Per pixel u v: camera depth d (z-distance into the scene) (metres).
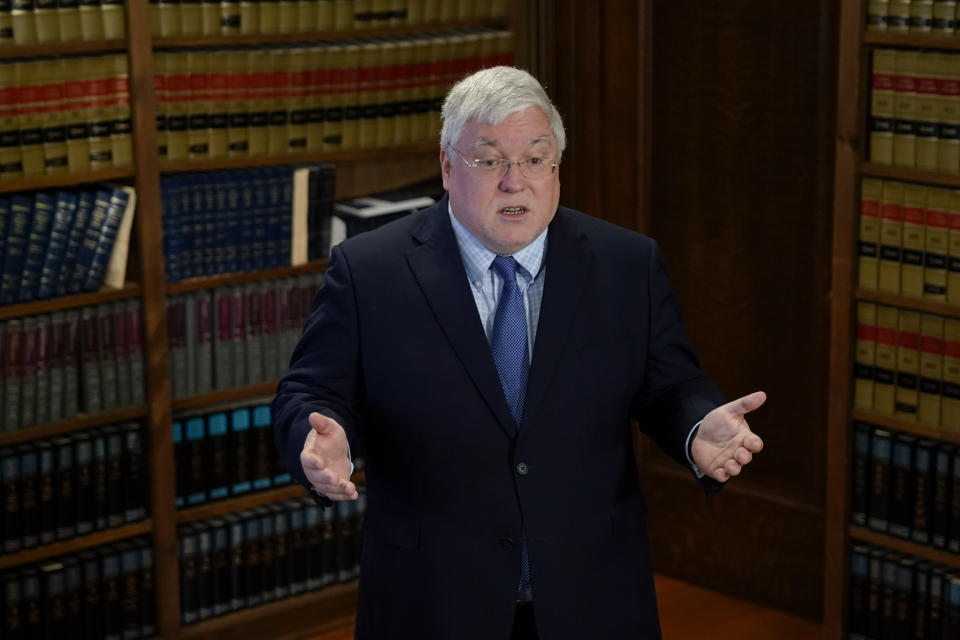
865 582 6.15
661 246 7.36
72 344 6.10
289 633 6.93
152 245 6.20
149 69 6.03
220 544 6.66
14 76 5.72
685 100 7.07
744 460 3.56
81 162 5.98
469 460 3.84
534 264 3.93
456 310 3.87
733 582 7.39
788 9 6.57
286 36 6.39
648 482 7.67
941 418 5.74
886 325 5.82
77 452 6.20
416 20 6.76
